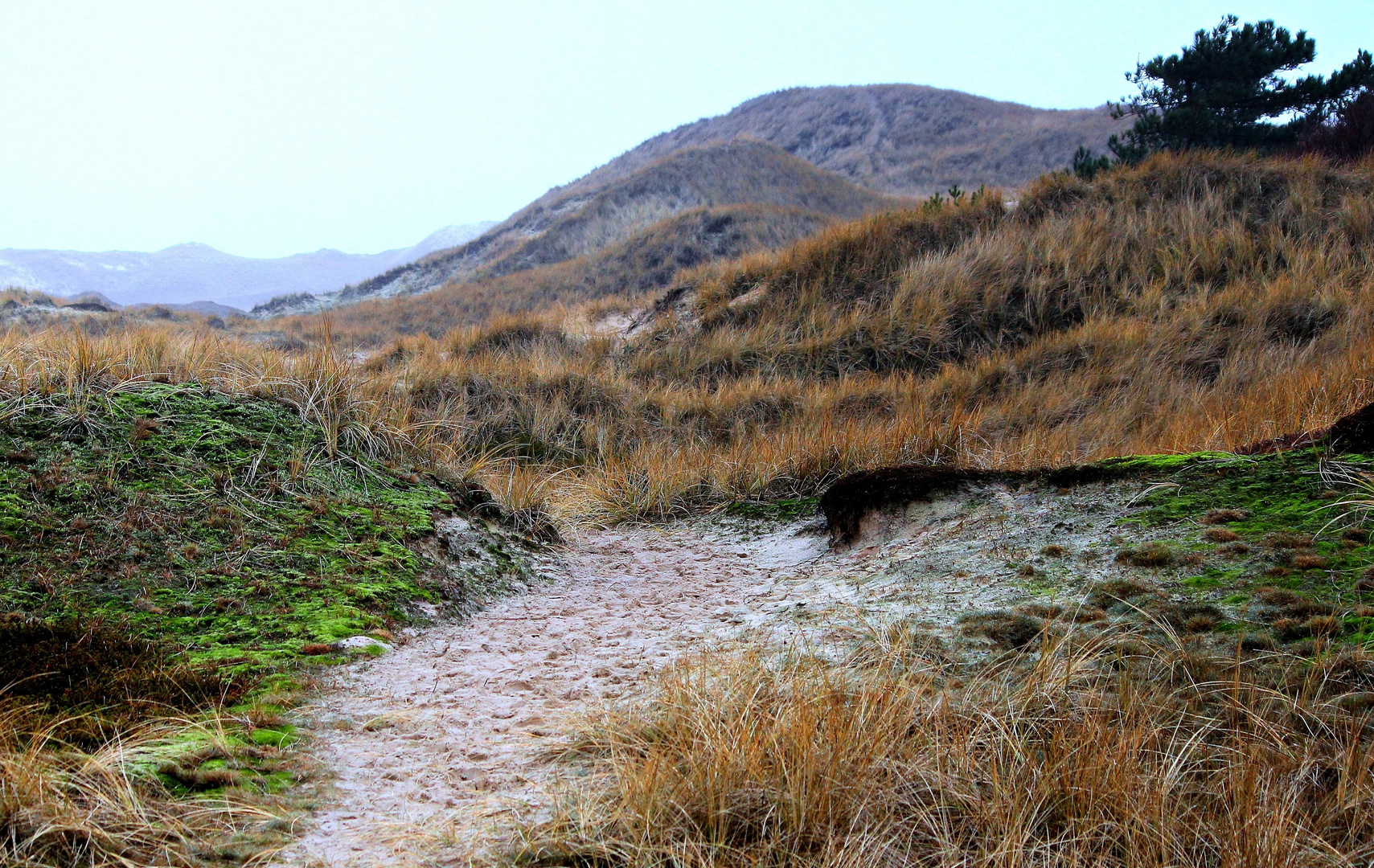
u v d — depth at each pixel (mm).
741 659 3260
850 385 11055
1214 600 3271
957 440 7383
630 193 46281
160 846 2062
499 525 5824
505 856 2125
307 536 4699
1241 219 13898
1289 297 11203
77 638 3283
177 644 3557
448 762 2689
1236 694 2531
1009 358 11547
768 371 12320
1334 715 2455
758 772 2340
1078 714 2650
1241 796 2146
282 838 2186
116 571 4008
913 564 4504
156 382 5816
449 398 9875
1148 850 2061
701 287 15719
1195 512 4078
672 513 7102
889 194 55906
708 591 4941
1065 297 12867
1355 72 20688
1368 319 10234
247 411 5738
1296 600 3111
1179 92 22234
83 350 5414
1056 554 4059
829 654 3381
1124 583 3547
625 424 9922
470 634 4176
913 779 2416
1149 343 10805
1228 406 7383
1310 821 2113
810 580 4820
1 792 2076
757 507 6871
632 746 2598
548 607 4758
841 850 2092
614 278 32625
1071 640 3168
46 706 2701
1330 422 5309
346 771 2625
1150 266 13164
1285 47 21266
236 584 4141
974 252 14062
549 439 9414
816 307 13695
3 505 4168
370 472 5594
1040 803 2258
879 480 5488
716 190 46625
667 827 2184
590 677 3471
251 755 2623
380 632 3957
